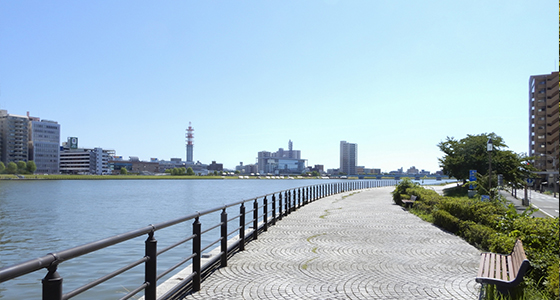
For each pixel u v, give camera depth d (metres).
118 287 12.63
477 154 39.72
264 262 8.46
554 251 6.64
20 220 36.91
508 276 5.48
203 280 6.96
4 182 159.62
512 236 7.84
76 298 11.45
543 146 95.50
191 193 89.81
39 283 14.05
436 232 12.93
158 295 5.86
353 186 53.06
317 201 28.00
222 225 8.04
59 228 31.44
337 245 10.55
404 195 23.64
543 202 38.53
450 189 49.00
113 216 40.28
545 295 5.46
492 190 20.11
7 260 19.98
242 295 6.09
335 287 6.57
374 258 8.91
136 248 19.59
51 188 116.62
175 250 18.50
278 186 147.25
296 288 6.49
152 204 56.34
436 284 6.78
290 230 13.34
